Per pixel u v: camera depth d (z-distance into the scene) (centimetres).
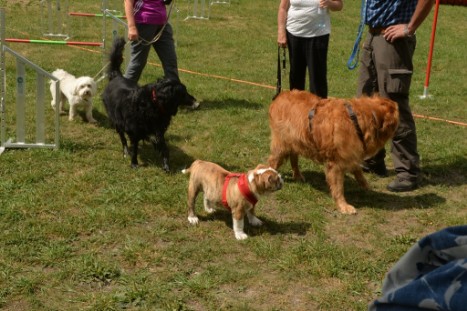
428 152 641
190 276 380
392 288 135
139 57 725
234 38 1370
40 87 589
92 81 704
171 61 766
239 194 419
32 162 568
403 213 493
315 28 589
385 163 617
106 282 369
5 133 612
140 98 550
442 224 473
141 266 390
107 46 1209
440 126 746
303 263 399
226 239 432
